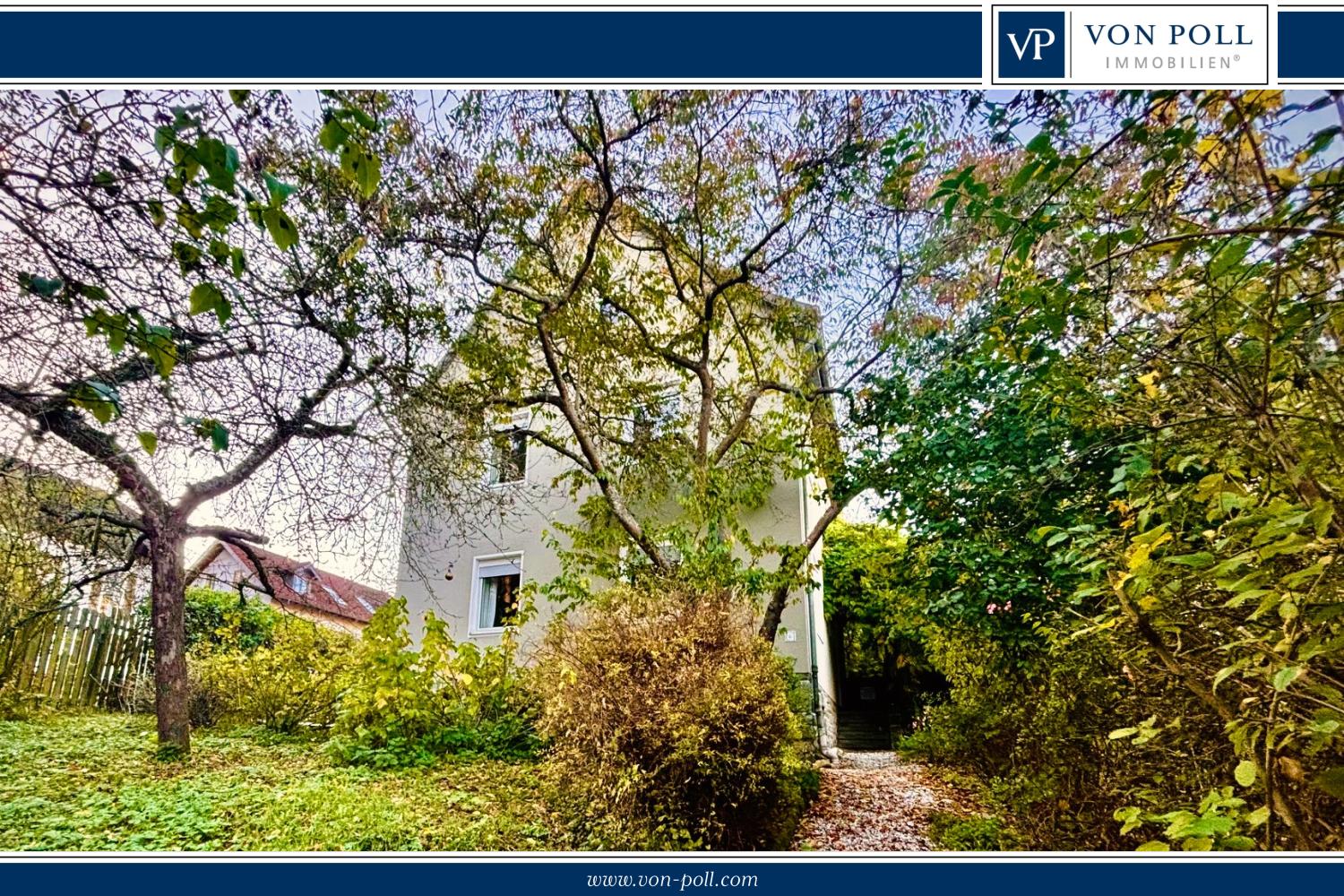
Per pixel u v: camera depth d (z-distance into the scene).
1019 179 1.98
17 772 5.21
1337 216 1.55
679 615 4.59
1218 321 1.88
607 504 7.92
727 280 8.05
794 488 10.00
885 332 7.04
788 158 6.62
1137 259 2.21
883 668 13.73
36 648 7.75
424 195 5.03
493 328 7.07
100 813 4.20
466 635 10.75
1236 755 1.78
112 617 8.84
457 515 6.55
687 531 6.62
